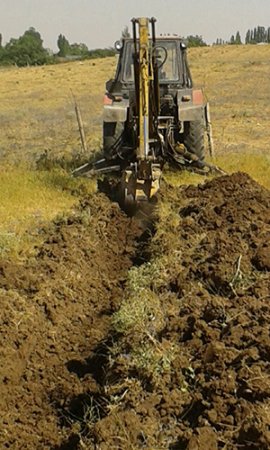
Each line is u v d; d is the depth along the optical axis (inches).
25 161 569.9
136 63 379.9
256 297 241.6
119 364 215.8
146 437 177.2
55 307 270.8
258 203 346.6
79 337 257.8
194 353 214.1
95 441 179.6
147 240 342.0
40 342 250.5
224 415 178.7
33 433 204.8
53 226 375.6
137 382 203.9
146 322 242.2
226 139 733.3
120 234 357.4
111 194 429.1
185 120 458.9
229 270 264.7
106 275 315.3
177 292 266.4
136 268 302.8
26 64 2736.2
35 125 935.7
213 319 231.9
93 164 474.3
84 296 287.0
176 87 477.7
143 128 368.8
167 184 400.2
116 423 181.5
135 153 403.2
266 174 500.1
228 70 1647.4
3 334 246.1
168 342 221.1
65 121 968.9
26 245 340.8
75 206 407.8
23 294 280.7
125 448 172.6
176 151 450.3
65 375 233.3
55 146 708.0
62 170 515.2
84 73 1883.6
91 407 204.5
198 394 189.5
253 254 279.6
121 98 457.1
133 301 259.1
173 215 345.7
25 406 218.2
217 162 533.0
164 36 483.5
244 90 1295.5
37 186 462.9
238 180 389.7
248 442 165.8
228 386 187.2
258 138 746.2
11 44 2977.4
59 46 3636.8
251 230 309.1
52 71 2001.7
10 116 1074.1
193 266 280.4
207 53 2069.4
